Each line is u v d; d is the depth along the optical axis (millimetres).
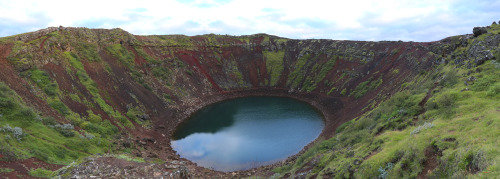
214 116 72562
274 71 111312
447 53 44875
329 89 87562
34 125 34500
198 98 85375
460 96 24828
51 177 23250
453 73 31953
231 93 98250
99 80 60000
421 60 57094
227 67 110625
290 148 49844
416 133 20984
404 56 70000
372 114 41906
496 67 27312
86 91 53031
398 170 17062
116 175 21484
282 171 34031
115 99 58500
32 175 23672
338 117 64188
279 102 88250
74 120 42938
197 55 107250
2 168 22812
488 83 24922
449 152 15281
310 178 24938
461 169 13336
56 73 51094
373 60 83375
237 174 38438
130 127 53156
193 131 60594
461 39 42844
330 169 23828
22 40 52375
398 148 19500
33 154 28016
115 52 75938
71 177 21359
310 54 112500
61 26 66312
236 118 70250
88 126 43469
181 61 97188
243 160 45625
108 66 67250
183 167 24625
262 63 115625
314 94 89875
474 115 19938
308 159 32688
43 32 59188
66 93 48281
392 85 59125
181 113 71312
